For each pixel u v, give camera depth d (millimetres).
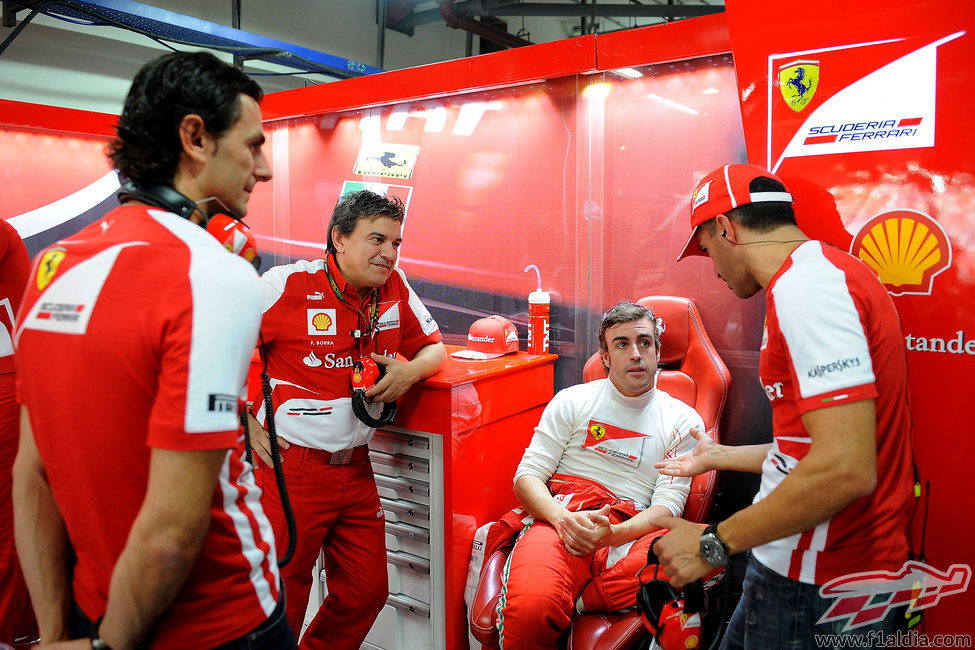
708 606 1783
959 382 1264
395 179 2943
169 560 779
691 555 1188
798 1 1384
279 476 1426
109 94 4324
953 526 1283
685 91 2248
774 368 1137
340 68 4688
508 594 1761
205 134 924
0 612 2111
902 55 1278
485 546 2092
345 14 5391
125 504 837
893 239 1316
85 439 816
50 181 3684
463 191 2760
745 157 2178
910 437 1127
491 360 2408
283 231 3354
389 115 2916
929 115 1260
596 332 2518
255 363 2238
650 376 1991
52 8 3662
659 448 2010
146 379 807
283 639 1009
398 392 1916
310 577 1919
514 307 2703
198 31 3816
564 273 2562
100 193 3879
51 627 922
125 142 917
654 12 4836
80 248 870
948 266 1260
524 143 2582
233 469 945
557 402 2104
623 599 1818
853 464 974
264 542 994
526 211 2619
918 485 1278
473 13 4777
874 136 1321
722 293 2275
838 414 988
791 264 1105
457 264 2826
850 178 1355
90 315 809
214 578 903
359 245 1795
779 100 1429
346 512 1938
